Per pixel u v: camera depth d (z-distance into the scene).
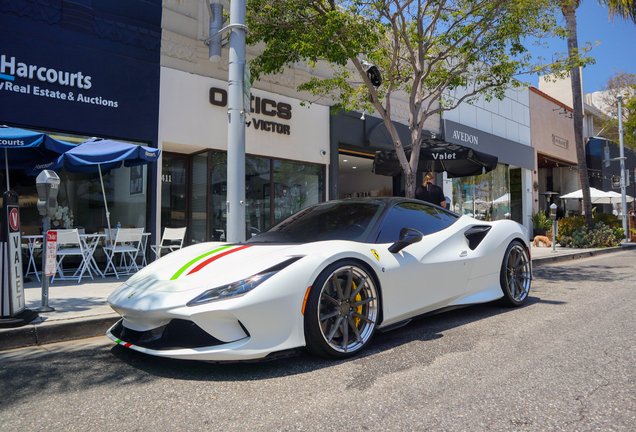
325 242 2.98
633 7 14.99
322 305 2.79
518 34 7.58
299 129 9.71
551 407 1.99
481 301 3.93
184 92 8.00
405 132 12.04
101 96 7.06
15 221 3.63
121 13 7.31
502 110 16.30
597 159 22.81
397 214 3.65
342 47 6.60
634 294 4.96
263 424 1.89
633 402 2.03
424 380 2.38
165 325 2.63
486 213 15.20
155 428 1.88
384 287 3.07
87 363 2.84
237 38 5.53
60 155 5.86
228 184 5.49
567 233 13.34
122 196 7.58
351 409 2.02
